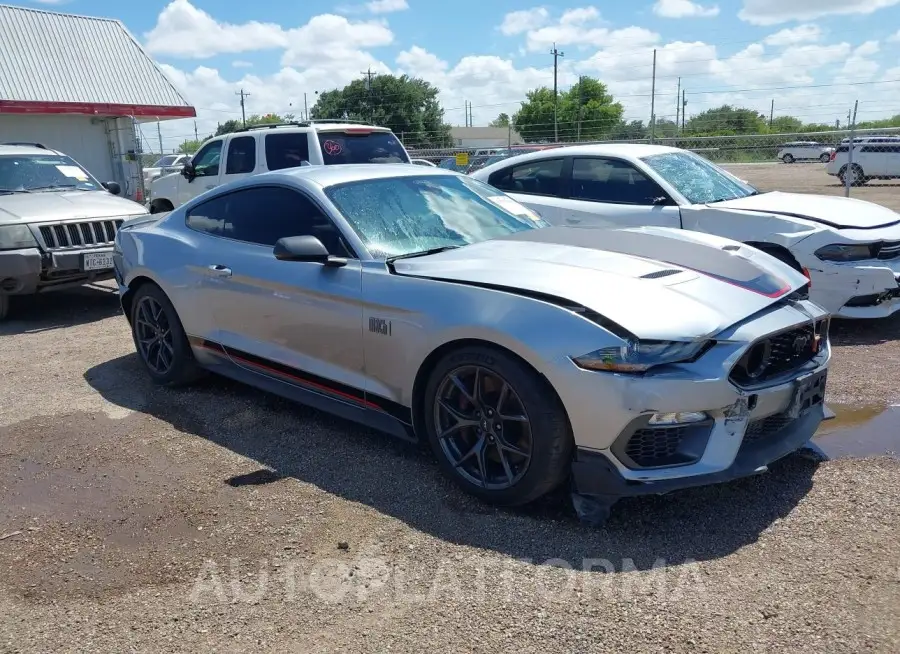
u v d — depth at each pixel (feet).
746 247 13.14
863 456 12.62
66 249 24.50
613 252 12.17
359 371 12.82
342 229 13.37
